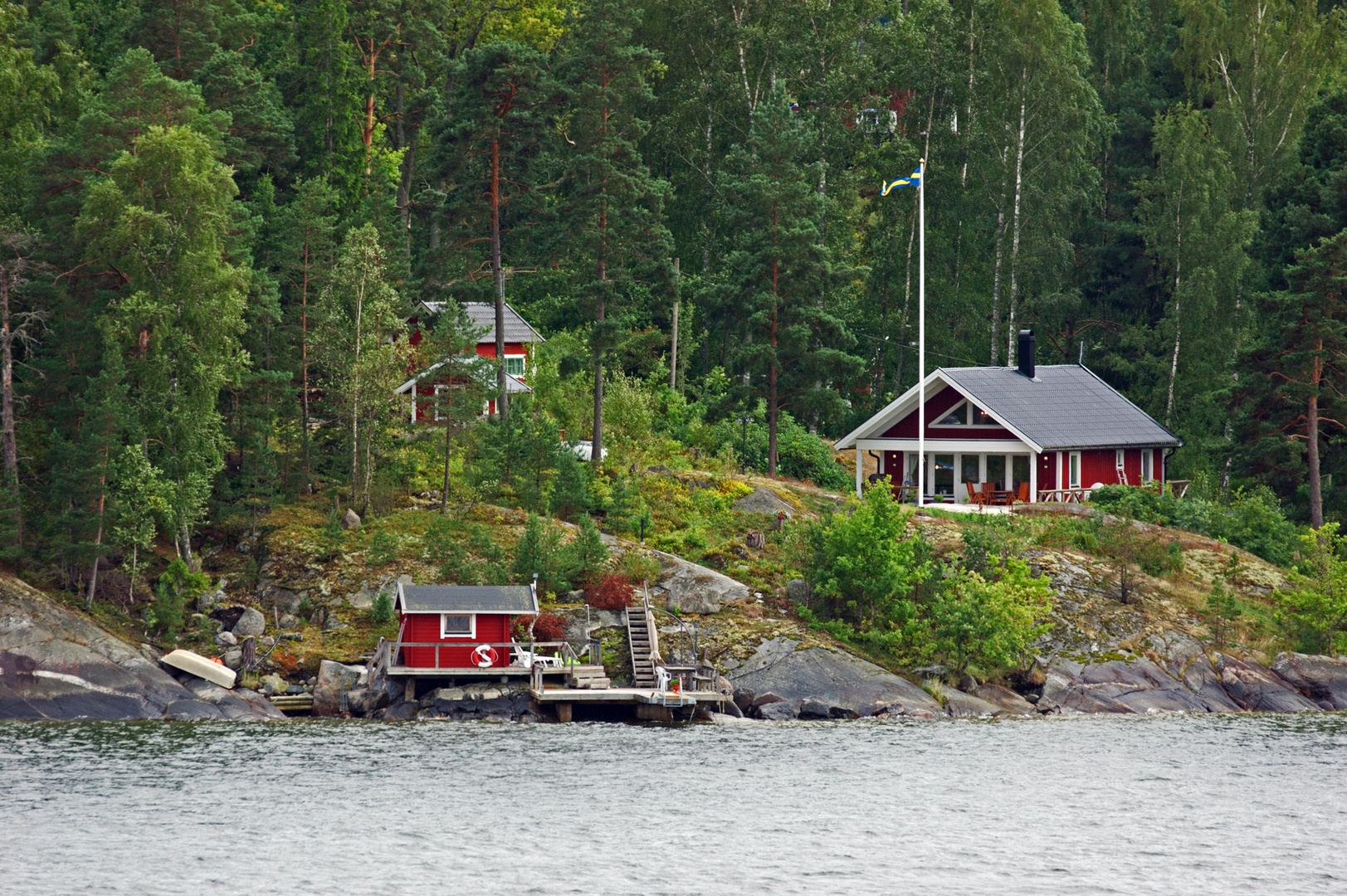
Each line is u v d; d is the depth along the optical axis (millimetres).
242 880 118125
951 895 117875
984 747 171750
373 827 133625
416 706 186500
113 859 122250
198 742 166250
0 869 118875
